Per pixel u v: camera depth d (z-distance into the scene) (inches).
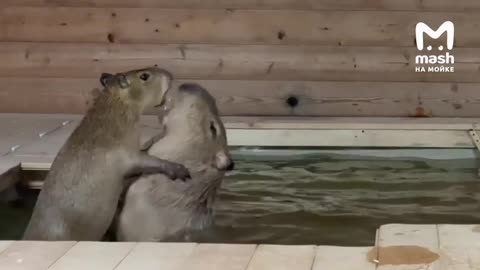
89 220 76.3
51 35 151.0
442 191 103.1
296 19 147.3
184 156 75.2
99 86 151.1
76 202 75.9
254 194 100.6
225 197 99.0
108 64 150.6
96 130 77.5
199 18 148.6
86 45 150.6
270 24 147.9
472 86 146.7
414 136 129.0
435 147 128.8
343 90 147.9
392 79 147.5
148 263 57.1
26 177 108.7
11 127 136.0
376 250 57.7
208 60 148.9
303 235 82.2
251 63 148.3
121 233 77.4
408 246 58.2
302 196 100.0
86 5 149.9
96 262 57.7
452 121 137.5
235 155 128.6
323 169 117.6
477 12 145.4
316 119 142.3
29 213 98.8
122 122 77.9
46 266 57.1
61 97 151.8
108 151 76.4
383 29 146.5
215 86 149.4
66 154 77.9
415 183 107.7
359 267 54.7
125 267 56.4
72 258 58.7
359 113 148.5
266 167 119.0
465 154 127.0
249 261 56.8
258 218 88.4
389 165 120.8
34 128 135.0
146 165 75.8
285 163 122.3
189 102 75.6
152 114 138.3
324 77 148.0
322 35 147.5
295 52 147.6
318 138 130.3
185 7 148.7
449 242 58.8
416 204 96.0
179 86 78.6
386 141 129.6
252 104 149.2
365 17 146.3
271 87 148.6
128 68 150.3
